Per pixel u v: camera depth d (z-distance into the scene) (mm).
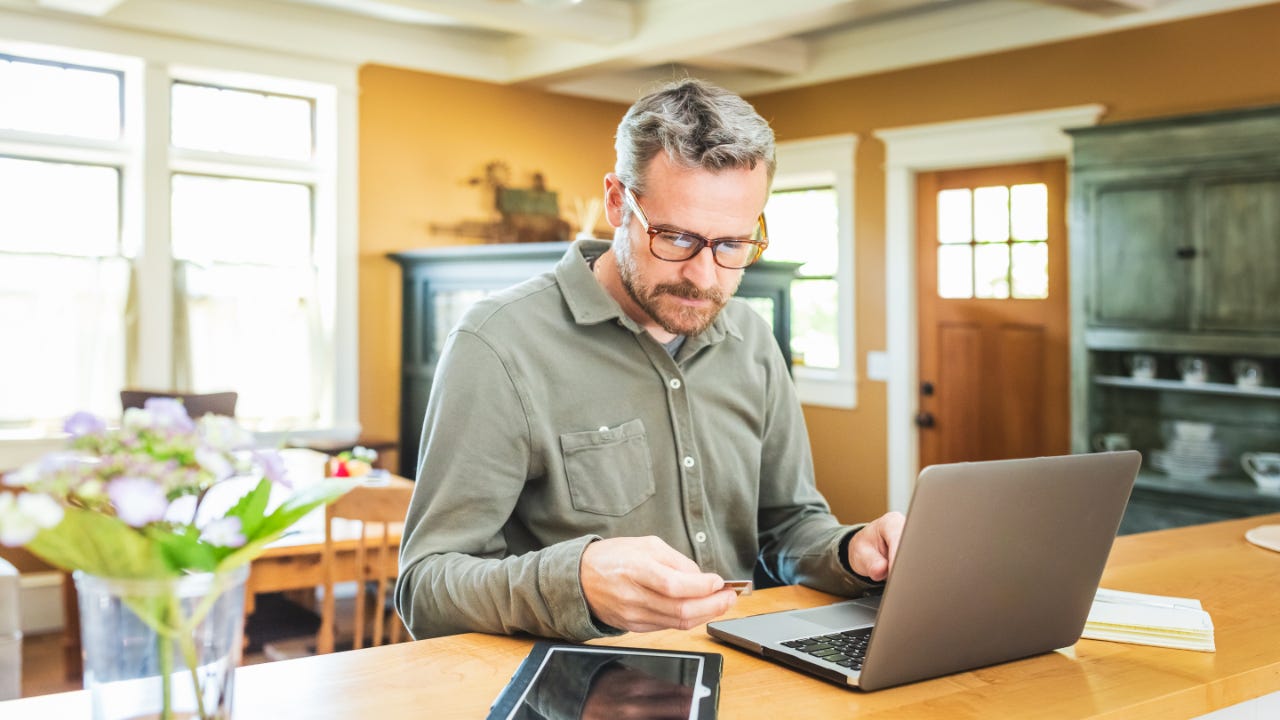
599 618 1101
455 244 5238
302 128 4867
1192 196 3816
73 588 3842
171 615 796
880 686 1060
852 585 1400
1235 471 4074
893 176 5191
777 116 5750
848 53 5344
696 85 1320
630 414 1433
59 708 1010
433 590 1241
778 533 1636
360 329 4977
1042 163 4742
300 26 4664
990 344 4957
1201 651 1235
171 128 4523
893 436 5242
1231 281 3736
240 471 809
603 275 1474
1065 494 1109
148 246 4383
